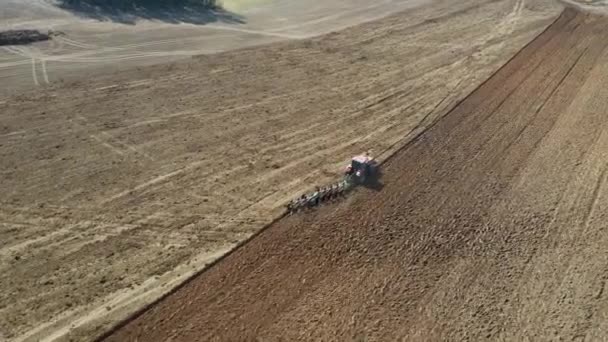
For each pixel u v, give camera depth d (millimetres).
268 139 28781
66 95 31953
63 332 17250
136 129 28953
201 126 29625
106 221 22234
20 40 38312
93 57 37219
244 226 22250
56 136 27859
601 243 21984
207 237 21594
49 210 22656
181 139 28312
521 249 21516
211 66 37094
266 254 20797
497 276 20172
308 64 38531
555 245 21797
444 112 32281
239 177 25500
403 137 29422
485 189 25047
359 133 29781
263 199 24031
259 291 19078
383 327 17891
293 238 21656
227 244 21250
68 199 23359
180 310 18203
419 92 34875
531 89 35312
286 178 25609
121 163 26031
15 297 18438
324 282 19578
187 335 17266
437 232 22250
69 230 21656
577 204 24281
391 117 31641
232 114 31047
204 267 20000
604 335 17906
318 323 17906
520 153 28062
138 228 21953
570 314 18672
